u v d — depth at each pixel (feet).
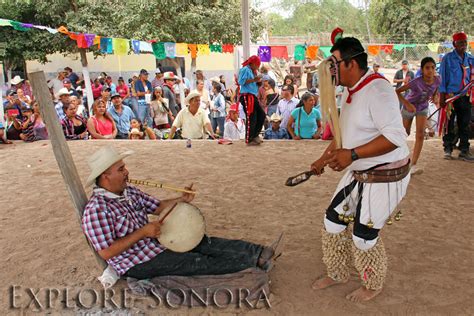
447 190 19.13
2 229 16.12
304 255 13.48
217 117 41.86
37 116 33.83
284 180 21.21
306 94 30.14
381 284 10.82
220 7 59.36
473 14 81.05
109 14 59.41
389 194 9.86
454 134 24.64
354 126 9.73
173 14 55.57
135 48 38.47
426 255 13.32
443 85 23.20
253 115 28.30
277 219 16.43
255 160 25.20
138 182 11.55
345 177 10.61
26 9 62.90
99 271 12.84
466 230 15.08
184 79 57.82
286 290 11.59
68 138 32.68
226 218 16.62
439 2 83.35
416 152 21.26
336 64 9.59
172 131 31.91
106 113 33.09
